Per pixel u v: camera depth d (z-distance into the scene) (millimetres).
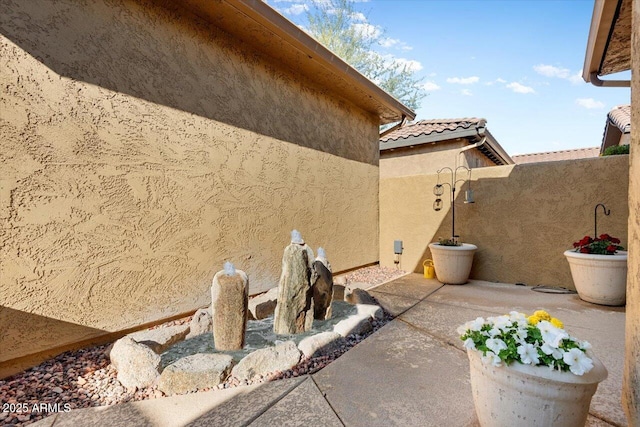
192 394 2955
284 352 3555
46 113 3410
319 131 7199
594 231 6477
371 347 3967
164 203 4441
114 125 3943
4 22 3156
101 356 3562
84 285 3695
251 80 5691
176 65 4598
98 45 3818
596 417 2561
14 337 3209
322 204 7285
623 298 5402
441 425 2510
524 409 2027
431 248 7859
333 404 2799
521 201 7316
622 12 4203
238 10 4703
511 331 2211
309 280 4566
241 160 5496
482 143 10734
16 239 3211
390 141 12352
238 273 4070
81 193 3664
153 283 4332
